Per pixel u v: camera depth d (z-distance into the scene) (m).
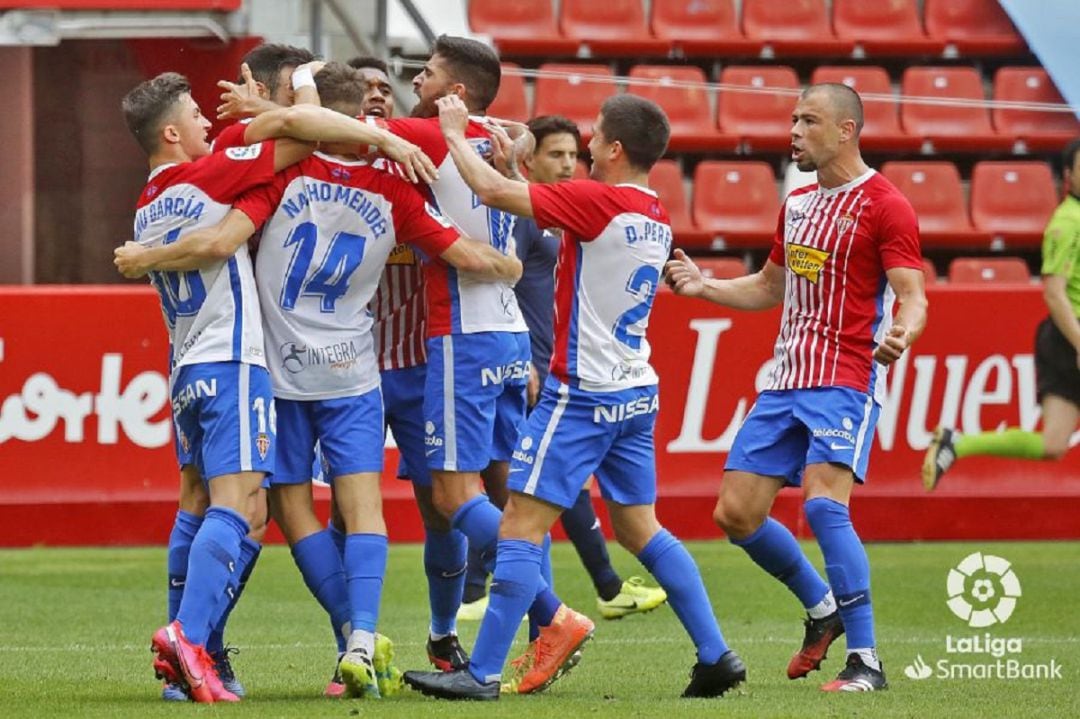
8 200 39.62
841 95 20.80
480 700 18.64
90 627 26.69
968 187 51.03
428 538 21.72
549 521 19.22
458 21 49.72
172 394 19.34
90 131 39.66
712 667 19.28
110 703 18.34
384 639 19.42
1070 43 50.53
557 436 19.03
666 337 37.16
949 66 53.88
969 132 51.25
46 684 20.70
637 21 53.25
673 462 37.31
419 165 19.09
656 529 19.70
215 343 18.66
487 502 20.22
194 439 19.27
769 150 50.69
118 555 35.34
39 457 36.16
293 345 19.30
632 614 29.14
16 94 39.28
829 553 20.64
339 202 19.05
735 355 37.28
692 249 48.56
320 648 24.77
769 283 22.64
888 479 37.69
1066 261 32.19
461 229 20.31
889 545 37.31
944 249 49.00
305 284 19.17
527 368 21.11
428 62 21.19
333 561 19.86
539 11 52.88
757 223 48.62
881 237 20.64
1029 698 19.62
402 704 18.09
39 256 39.84
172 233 18.56
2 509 35.94
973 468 38.00
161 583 31.64
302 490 19.89
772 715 17.50
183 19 38.09
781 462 21.36
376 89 22.61
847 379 20.83
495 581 18.98
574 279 19.06
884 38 53.75
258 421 18.75
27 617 27.72
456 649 22.28
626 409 19.20
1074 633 26.56
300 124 18.67
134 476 36.44
